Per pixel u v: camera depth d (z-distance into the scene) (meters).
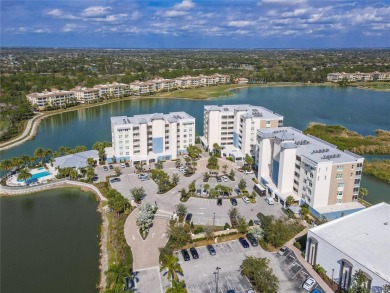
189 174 145.00
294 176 120.31
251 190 130.00
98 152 158.50
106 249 95.06
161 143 161.88
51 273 86.12
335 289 76.94
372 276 68.75
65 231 105.38
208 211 113.88
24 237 102.44
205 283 79.69
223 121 171.88
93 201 124.94
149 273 82.75
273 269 84.38
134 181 138.00
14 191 130.38
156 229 102.81
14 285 81.81
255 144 157.50
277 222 99.25
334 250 77.94
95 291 79.81
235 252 91.62
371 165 158.38
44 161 160.50
